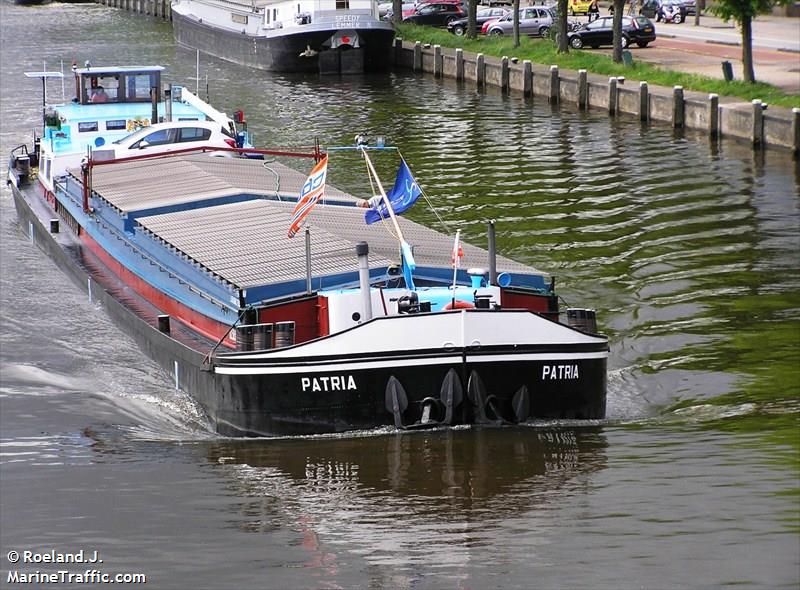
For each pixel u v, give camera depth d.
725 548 19.66
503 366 24.80
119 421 27.52
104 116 44.75
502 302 26.61
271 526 21.38
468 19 99.38
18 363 31.36
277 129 66.62
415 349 24.61
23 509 22.50
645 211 46.06
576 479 22.69
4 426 27.22
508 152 58.53
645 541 20.06
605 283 37.12
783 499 21.41
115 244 35.19
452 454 23.95
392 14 110.25
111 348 32.44
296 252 28.30
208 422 26.92
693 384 28.78
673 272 38.06
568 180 51.84
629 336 32.44
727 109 60.97
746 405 27.12
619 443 24.67
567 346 25.11
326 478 23.20
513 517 21.27
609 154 57.53
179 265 29.86
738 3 66.88
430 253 28.73
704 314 34.03
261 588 19.08
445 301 25.88
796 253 40.03
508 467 23.39
